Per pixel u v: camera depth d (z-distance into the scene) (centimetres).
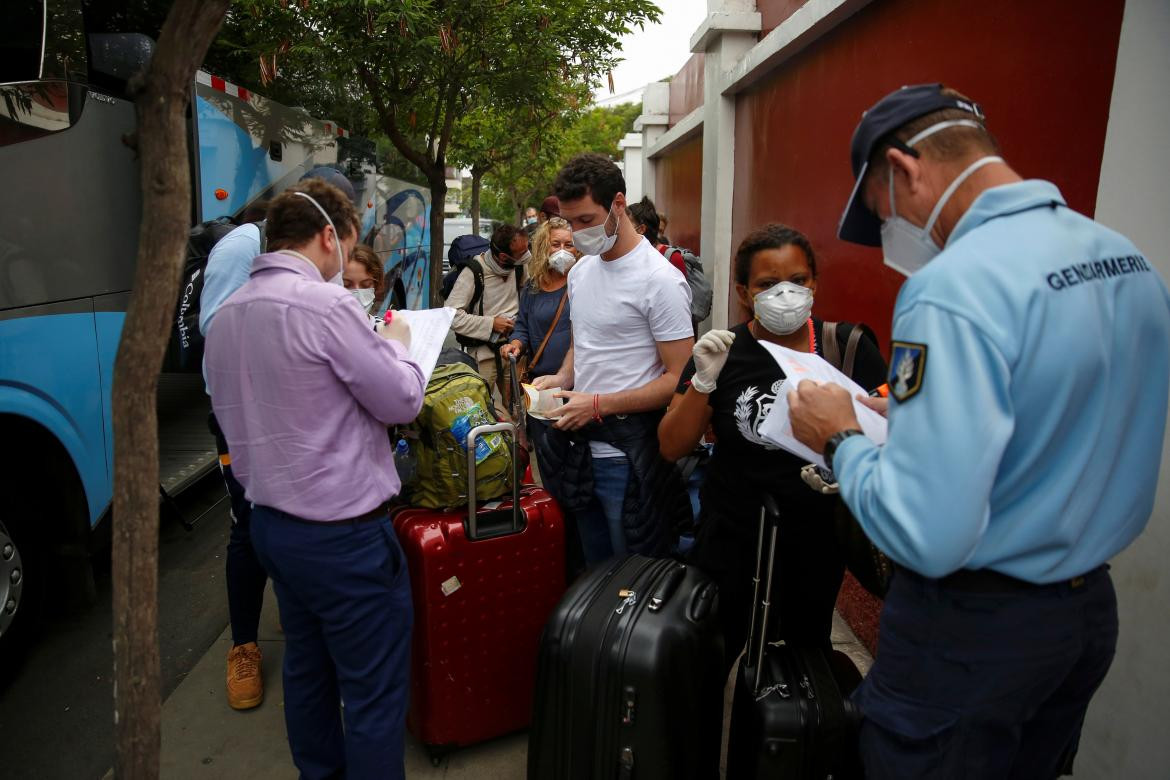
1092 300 119
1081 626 132
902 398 121
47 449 332
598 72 671
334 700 228
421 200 906
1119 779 185
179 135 122
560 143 1098
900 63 317
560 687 202
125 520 133
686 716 199
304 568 198
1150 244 171
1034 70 230
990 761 137
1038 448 119
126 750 139
